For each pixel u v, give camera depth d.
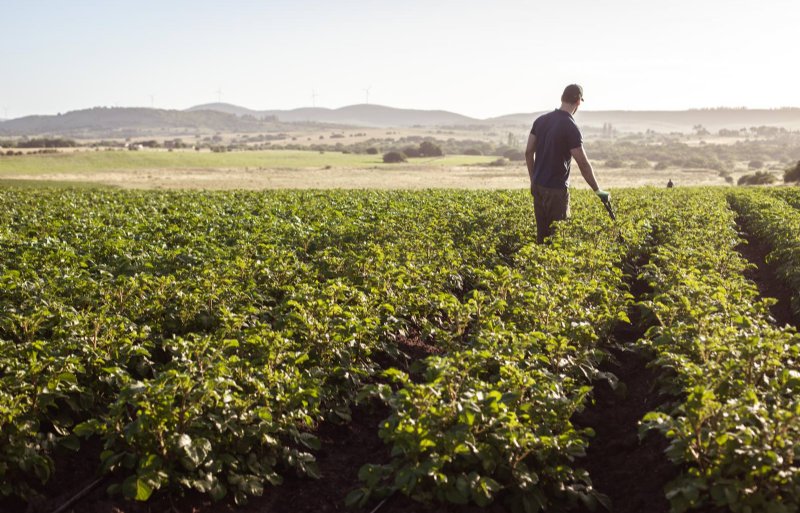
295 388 6.72
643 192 35.72
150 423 5.78
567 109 12.19
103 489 6.11
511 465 5.82
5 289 10.10
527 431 5.82
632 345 9.21
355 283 12.11
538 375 6.87
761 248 20.36
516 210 22.41
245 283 11.31
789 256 14.05
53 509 5.82
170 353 8.85
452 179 110.75
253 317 9.70
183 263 13.22
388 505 5.93
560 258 12.32
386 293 10.67
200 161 156.50
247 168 142.38
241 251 14.23
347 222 18.78
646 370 8.91
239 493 5.98
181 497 5.91
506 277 10.73
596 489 6.30
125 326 8.55
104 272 11.64
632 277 15.15
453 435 5.65
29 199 30.55
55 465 6.41
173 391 5.88
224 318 8.51
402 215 20.67
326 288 9.82
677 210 23.05
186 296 9.55
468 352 6.79
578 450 6.18
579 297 10.05
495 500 5.81
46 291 10.20
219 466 5.96
